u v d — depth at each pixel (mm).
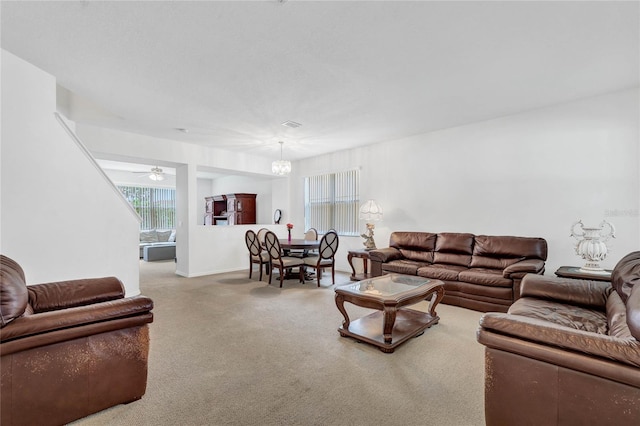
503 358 1487
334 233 5074
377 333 2736
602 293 2359
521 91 3469
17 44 2486
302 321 3258
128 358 1795
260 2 1987
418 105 3861
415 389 1973
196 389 1969
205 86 3270
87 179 3443
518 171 4199
